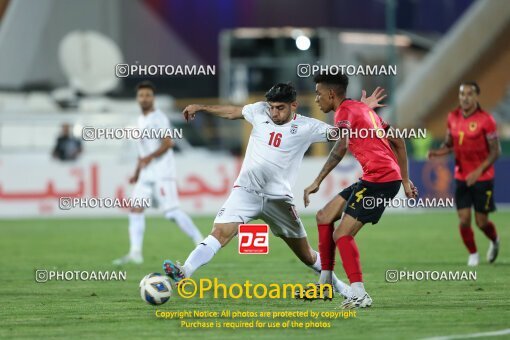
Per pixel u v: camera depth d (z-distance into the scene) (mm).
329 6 106000
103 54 96125
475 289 37219
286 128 31703
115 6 107375
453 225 71188
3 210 82500
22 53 106875
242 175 32062
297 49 100875
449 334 27188
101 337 27562
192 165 81750
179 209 49688
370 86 101750
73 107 98000
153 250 56125
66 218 81188
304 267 46188
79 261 50500
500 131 104438
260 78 101625
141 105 48781
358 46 102000
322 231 32719
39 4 107000
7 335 27953
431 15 117688
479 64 115562
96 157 87250
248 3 107625
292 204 32156
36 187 82688
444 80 115000
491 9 115250
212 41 108625
